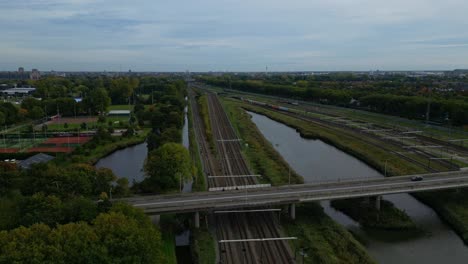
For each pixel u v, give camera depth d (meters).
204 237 109.94
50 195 102.25
